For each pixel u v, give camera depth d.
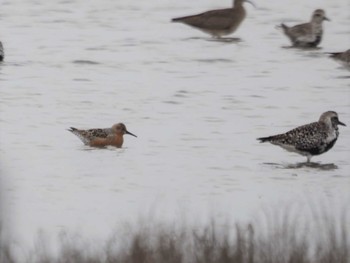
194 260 12.05
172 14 38.12
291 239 12.64
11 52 30.73
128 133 20.56
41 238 14.23
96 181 18.16
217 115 23.28
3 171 18.50
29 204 16.78
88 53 30.77
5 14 37.50
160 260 12.05
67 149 20.27
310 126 19.50
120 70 28.39
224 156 19.94
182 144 20.77
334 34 34.81
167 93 25.52
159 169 18.98
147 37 33.66
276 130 22.02
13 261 12.66
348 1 40.91
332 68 28.89
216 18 33.31
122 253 12.51
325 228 13.95
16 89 25.62
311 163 19.59
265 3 40.47
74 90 25.67
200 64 29.42
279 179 18.42
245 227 14.67
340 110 23.98
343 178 18.53
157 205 16.80
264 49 31.92
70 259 12.55
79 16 37.31
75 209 16.55
